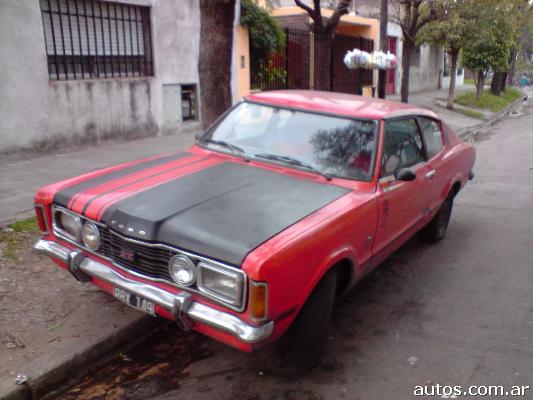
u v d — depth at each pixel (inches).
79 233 139.3
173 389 133.4
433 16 576.1
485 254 230.7
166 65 437.7
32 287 168.2
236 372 140.9
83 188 146.6
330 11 668.1
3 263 178.7
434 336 161.2
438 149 214.1
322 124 170.4
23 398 124.4
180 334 160.2
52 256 146.2
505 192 341.7
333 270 137.3
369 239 153.7
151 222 123.6
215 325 114.7
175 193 139.6
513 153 496.1
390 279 203.2
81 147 374.9
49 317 153.6
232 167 161.0
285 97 185.9
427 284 199.2
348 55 436.1
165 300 121.0
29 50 329.4
